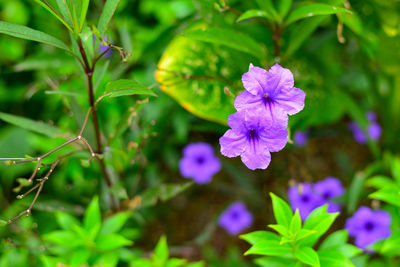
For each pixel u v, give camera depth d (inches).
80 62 31.0
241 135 29.3
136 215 37.1
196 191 42.9
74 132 34.4
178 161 42.0
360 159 42.9
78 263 32.9
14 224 35.9
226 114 34.3
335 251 31.4
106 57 38.4
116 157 34.9
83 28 30.6
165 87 34.4
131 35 39.6
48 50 38.7
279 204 31.9
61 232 33.6
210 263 40.0
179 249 40.9
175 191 35.2
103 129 38.0
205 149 40.3
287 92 29.2
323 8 32.2
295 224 31.0
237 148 29.3
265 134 29.3
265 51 34.7
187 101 34.5
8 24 29.9
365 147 43.3
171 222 41.9
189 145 40.4
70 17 30.5
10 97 39.2
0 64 39.3
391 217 35.4
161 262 34.1
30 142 37.4
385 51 37.6
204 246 40.9
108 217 35.7
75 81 37.4
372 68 39.6
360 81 41.3
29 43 39.4
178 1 39.8
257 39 36.6
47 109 39.0
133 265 34.2
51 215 37.4
